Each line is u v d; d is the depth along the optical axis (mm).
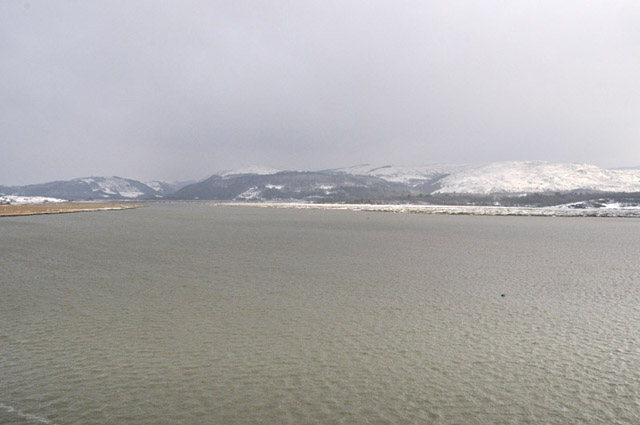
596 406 12016
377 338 16969
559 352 15656
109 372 13891
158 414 11516
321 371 14039
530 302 22453
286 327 18188
